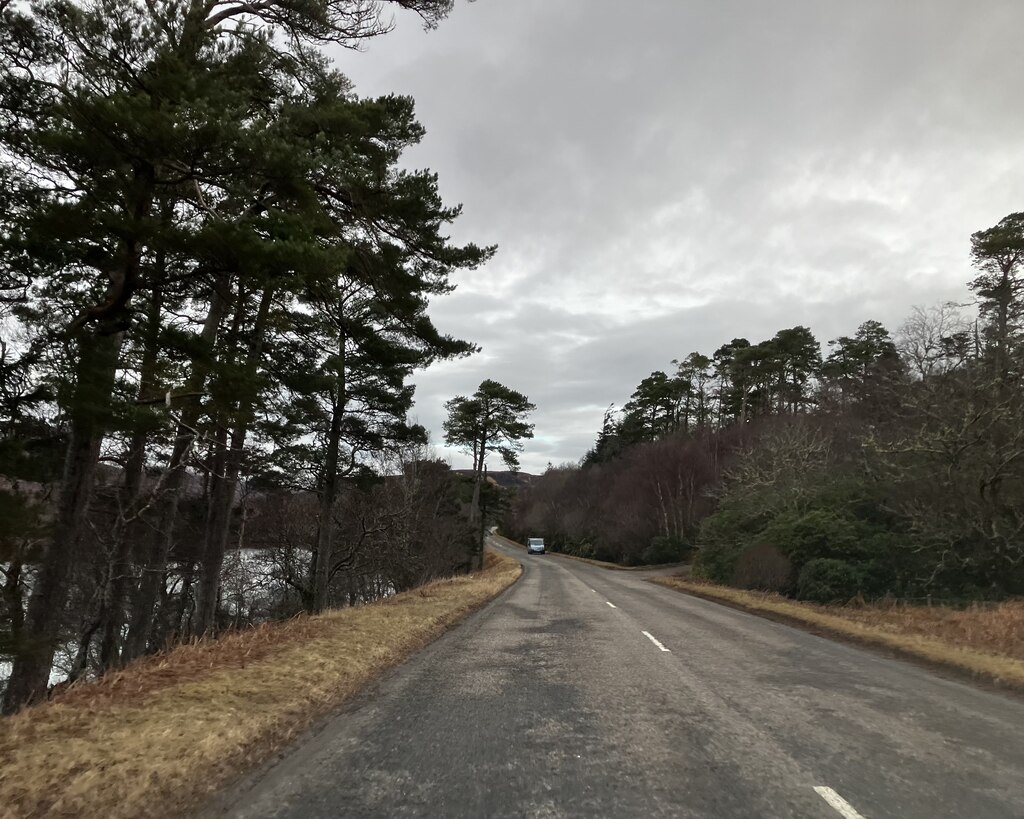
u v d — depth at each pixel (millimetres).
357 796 4773
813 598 19844
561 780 5070
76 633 19312
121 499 17000
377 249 15453
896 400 25172
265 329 17344
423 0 13172
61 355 10844
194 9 12055
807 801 4648
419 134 15484
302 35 13055
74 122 9109
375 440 24609
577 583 30375
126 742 5504
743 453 34781
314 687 7758
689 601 21875
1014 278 32906
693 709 7227
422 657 10555
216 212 11047
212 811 4520
